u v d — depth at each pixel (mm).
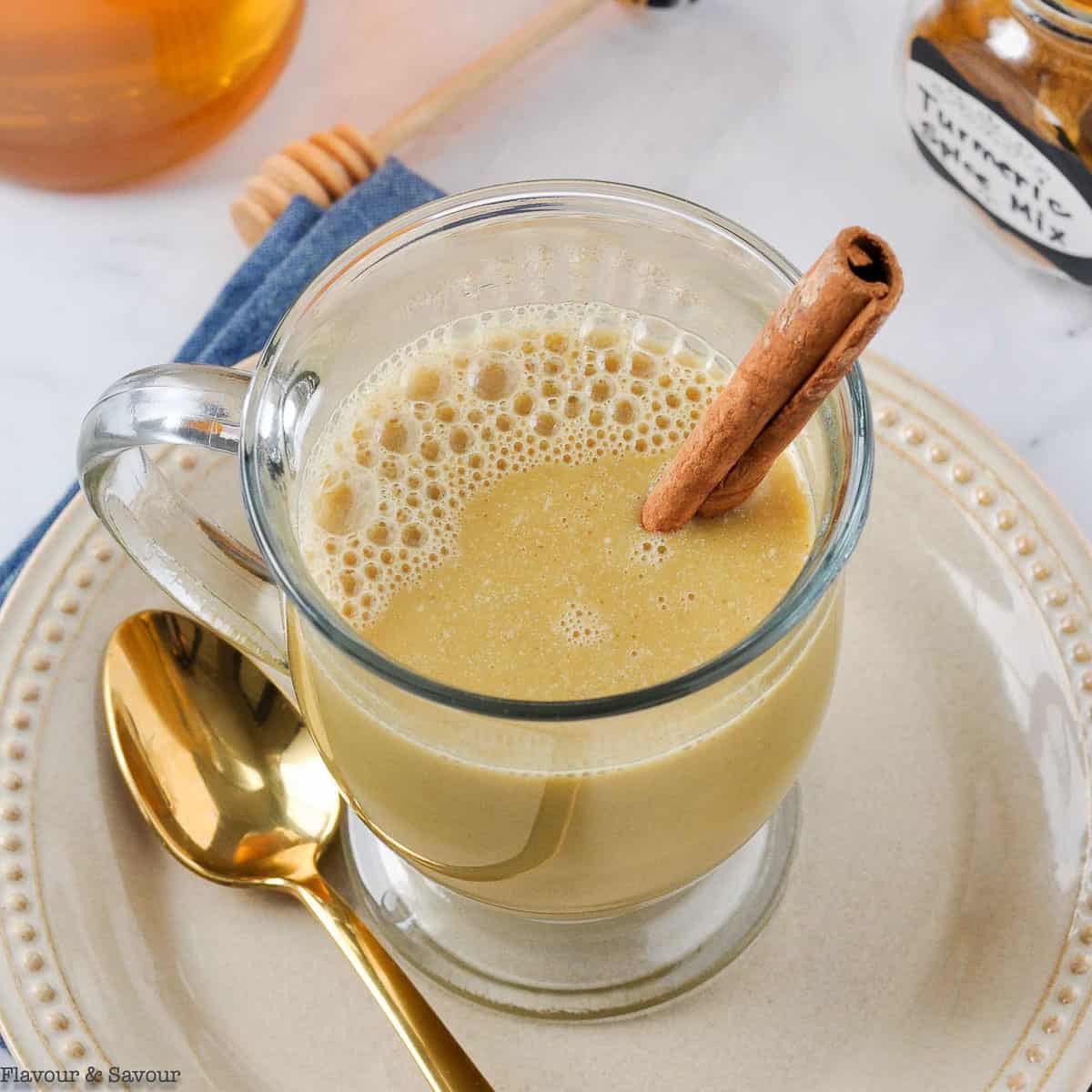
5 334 490
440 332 396
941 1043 375
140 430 357
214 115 488
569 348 394
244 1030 382
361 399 389
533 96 516
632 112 512
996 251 488
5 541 469
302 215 471
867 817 398
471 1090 371
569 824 349
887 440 424
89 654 407
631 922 389
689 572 364
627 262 384
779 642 337
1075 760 394
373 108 518
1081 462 461
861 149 503
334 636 333
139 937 388
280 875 394
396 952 391
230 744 404
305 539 374
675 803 349
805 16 525
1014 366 472
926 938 387
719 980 385
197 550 379
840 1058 377
